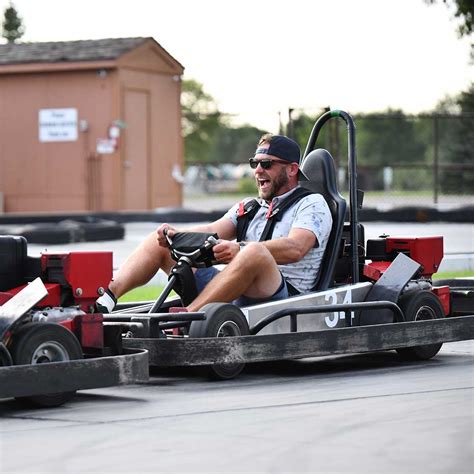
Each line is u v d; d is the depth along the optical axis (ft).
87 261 32.14
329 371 37.04
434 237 41.42
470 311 44.83
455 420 27.86
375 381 34.58
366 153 299.79
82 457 24.53
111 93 127.85
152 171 134.31
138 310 38.04
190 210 127.03
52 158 131.03
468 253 76.07
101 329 32.22
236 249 36.22
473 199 187.73
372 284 40.27
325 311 36.96
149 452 24.89
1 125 132.77
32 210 132.26
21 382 29.30
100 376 30.66
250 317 36.09
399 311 39.11
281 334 35.12
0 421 28.55
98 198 129.49
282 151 38.68
